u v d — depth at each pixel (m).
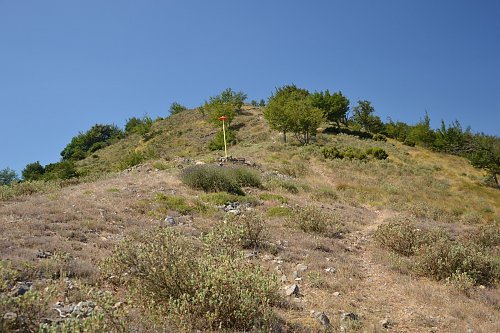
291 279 8.84
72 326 4.27
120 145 71.81
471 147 54.81
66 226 10.46
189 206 15.27
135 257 7.04
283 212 16.17
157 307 5.68
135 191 17.27
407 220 14.66
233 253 8.96
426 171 40.47
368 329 6.36
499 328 6.95
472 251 10.86
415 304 8.09
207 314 5.42
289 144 47.00
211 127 65.25
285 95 66.56
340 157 41.31
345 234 15.22
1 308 4.65
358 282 9.32
